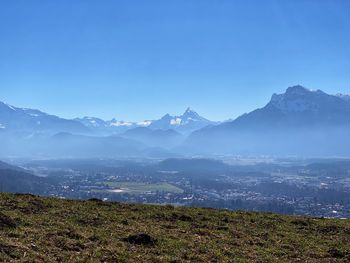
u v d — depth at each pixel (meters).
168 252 26.53
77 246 25.27
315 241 33.34
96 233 28.58
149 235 28.56
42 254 22.94
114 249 25.58
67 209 35.34
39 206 35.31
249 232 34.47
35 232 26.61
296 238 33.69
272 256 28.06
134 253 25.47
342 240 34.53
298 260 27.83
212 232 32.91
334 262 28.11
